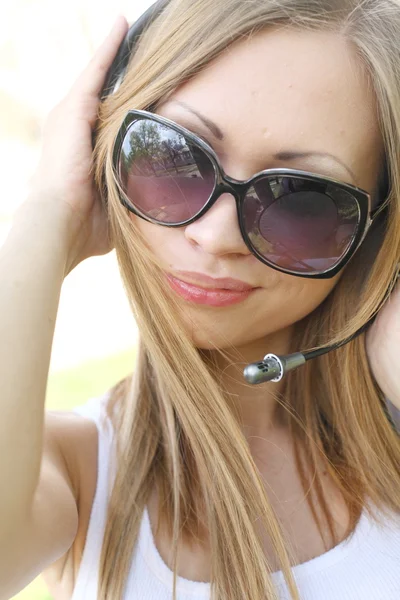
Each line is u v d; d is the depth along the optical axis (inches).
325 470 40.7
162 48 30.7
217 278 31.1
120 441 38.8
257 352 39.2
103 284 162.1
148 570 34.6
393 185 33.0
